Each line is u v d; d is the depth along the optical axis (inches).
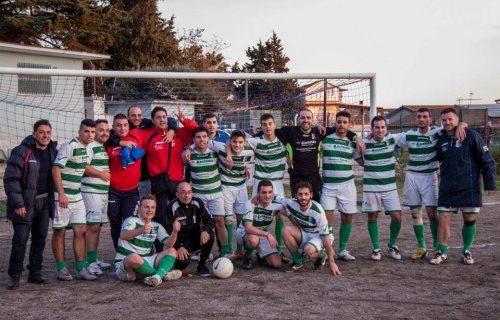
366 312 191.9
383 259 278.2
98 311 195.6
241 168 281.1
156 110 273.1
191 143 281.1
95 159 251.3
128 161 256.5
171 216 247.1
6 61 729.0
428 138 271.7
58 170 233.9
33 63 761.6
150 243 241.6
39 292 222.5
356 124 526.9
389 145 275.9
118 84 905.5
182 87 730.8
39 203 233.9
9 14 1024.2
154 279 225.3
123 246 238.1
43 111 676.7
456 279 237.0
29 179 226.5
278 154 281.6
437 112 1107.3
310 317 186.5
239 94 722.8
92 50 1182.9
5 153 626.8
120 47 1355.8
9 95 676.7
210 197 275.9
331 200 278.1
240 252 278.2
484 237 332.2
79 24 1136.2
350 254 290.0
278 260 260.7
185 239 249.1
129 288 227.1
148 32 1376.7
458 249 299.1
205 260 250.2
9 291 224.1
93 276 242.5
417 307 197.8
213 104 714.8
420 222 278.2
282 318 185.6
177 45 1515.7
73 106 700.0
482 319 184.9
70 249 316.5
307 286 227.3
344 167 277.0
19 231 226.2
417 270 253.9
